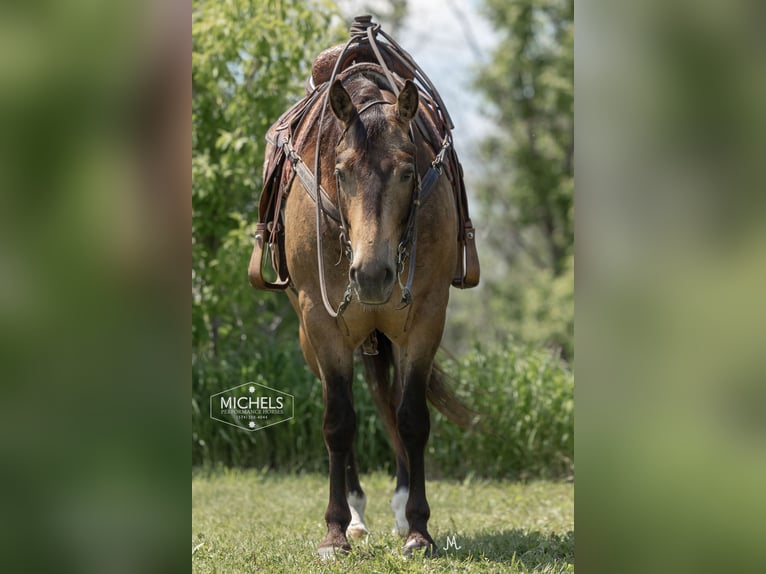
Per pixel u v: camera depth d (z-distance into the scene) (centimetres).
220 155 2069
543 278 4334
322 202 858
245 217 2017
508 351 1844
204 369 1831
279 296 2177
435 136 938
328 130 865
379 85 895
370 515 1226
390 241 749
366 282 731
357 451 1741
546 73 4422
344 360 898
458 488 1507
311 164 895
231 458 1816
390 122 782
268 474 1739
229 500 1397
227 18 1978
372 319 888
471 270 976
